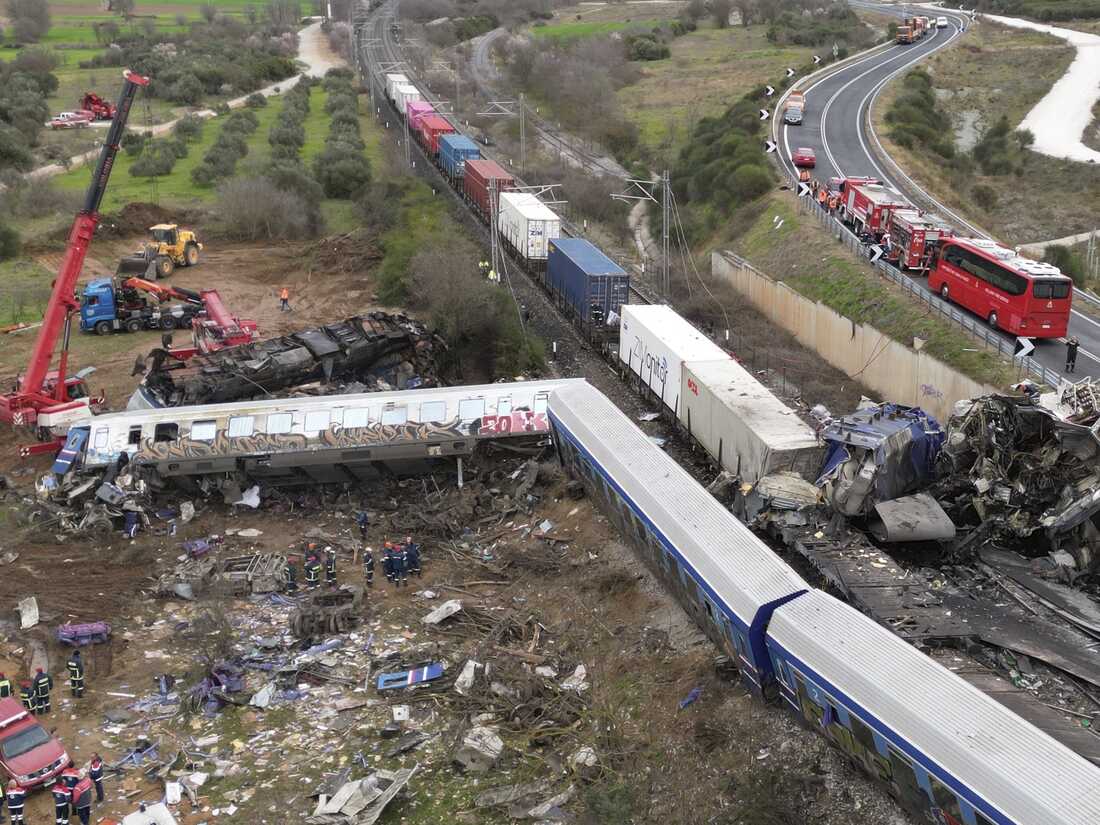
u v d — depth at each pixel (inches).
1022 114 4352.9
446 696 1119.6
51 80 5167.3
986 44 5551.2
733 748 987.9
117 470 1523.1
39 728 983.0
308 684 1148.5
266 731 1066.7
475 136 4224.9
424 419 1560.0
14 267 2748.5
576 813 946.7
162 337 2183.8
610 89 4662.9
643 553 1273.4
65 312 1731.1
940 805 792.3
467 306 2075.5
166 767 1005.8
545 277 2509.8
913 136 3602.4
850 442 1197.7
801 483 1239.5
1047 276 1702.8
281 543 1459.2
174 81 5251.0
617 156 3954.2
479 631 1244.5
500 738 1046.4
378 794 954.1
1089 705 898.1
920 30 5531.5
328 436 1525.6
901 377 1840.6
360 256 2797.7
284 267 2780.5
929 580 1101.7
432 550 1437.0
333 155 3555.6
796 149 3390.7
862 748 872.3
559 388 1560.0
